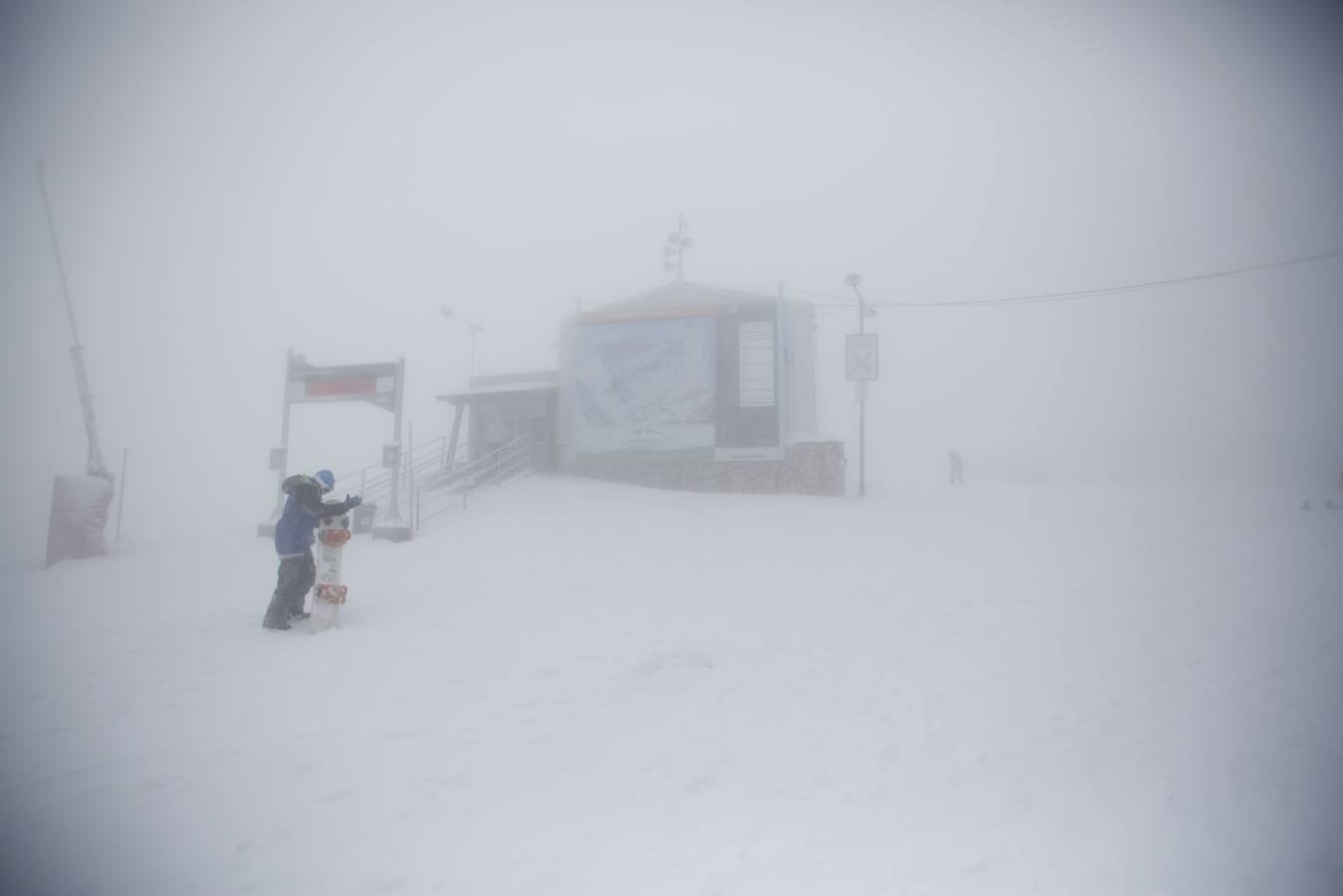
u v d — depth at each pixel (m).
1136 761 4.81
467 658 7.37
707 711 5.86
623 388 23.23
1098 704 5.88
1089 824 4.02
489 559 13.41
